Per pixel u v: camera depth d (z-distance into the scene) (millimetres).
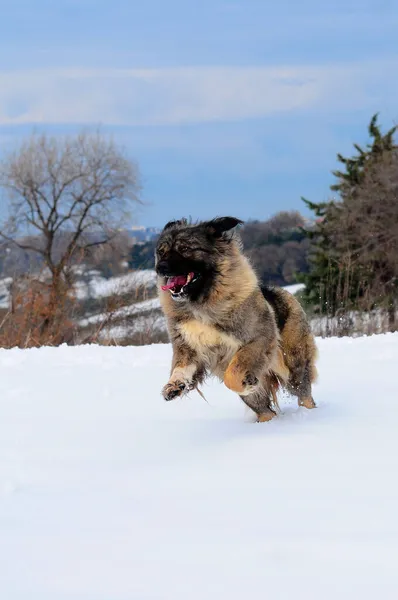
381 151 42562
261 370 8031
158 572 3654
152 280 24734
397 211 37562
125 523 4449
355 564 3633
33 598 3416
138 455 6293
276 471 5414
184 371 8023
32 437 7078
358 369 11500
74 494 5148
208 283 7949
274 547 3883
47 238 40375
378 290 32438
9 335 23594
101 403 9031
